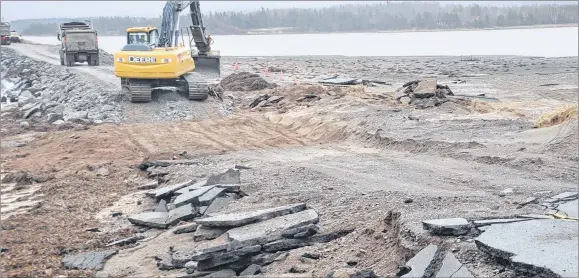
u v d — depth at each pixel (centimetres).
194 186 1173
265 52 7119
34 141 1911
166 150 1659
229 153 1588
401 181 1112
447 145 1373
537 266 575
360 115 1878
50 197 1295
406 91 2220
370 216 885
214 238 901
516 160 1177
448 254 656
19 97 3141
